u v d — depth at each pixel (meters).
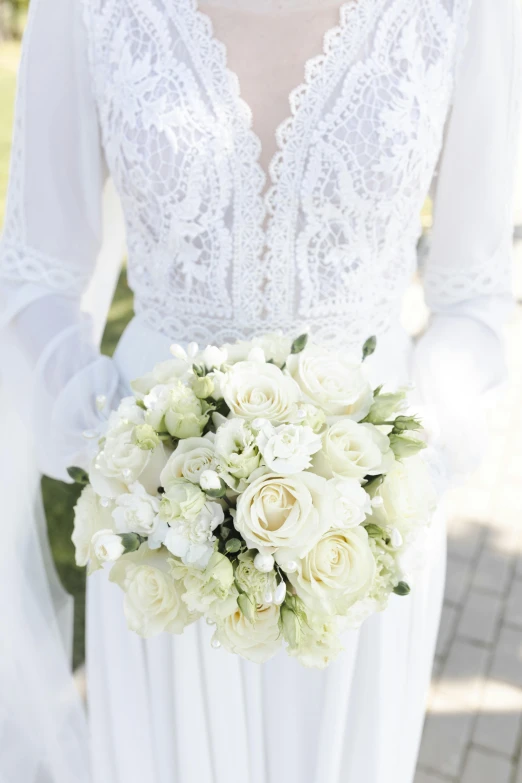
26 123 1.27
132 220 1.33
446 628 2.94
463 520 3.45
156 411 1.03
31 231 1.32
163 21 1.19
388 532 1.04
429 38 1.24
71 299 1.38
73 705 1.71
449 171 1.38
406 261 1.41
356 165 1.22
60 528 3.07
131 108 1.21
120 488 1.06
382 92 1.21
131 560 1.04
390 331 1.47
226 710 1.45
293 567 0.94
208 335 1.35
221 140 1.20
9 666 1.54
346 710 1.48
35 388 1.33
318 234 1.27
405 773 1.71
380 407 1.07
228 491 1.00
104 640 1.49
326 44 1.18
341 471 0.99
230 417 1.04
